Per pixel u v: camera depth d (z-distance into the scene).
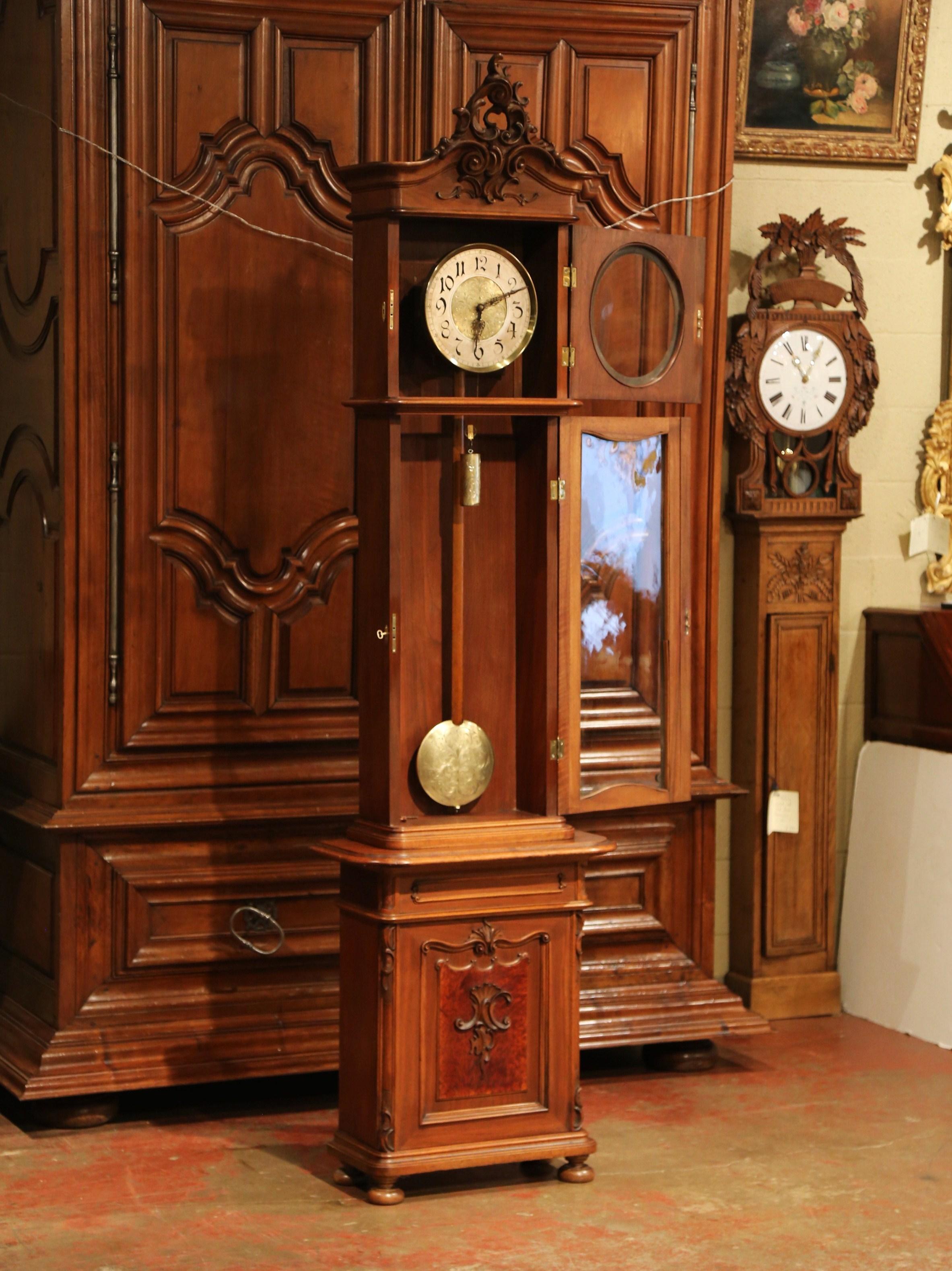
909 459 4.94
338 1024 3.89
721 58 4.18
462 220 3.36
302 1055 3.85
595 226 4.07
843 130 4.74
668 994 4.24
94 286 3.72
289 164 3.86
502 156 3.32
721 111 4.20
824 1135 3.77
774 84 4.67
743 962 4.74
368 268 3.33
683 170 4.17
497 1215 3.28
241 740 3.88
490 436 3.50
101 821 3.74
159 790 3.82
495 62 3.32
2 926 4.16
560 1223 3.24
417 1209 3.30
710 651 4.32
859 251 4.85
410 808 3.43
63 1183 3.42
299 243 3.88
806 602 4.67
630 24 4.07
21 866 4.01
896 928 4.67
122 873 3.80
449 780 3.44
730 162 4.22
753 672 4.66
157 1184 3.42
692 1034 4.19
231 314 3.84
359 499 3.39
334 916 3.97
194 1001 3.85
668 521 3.75
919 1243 3.17
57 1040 3.72
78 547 3.74
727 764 4.76
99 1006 3.79
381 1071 3.32
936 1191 3.43
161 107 3.75
